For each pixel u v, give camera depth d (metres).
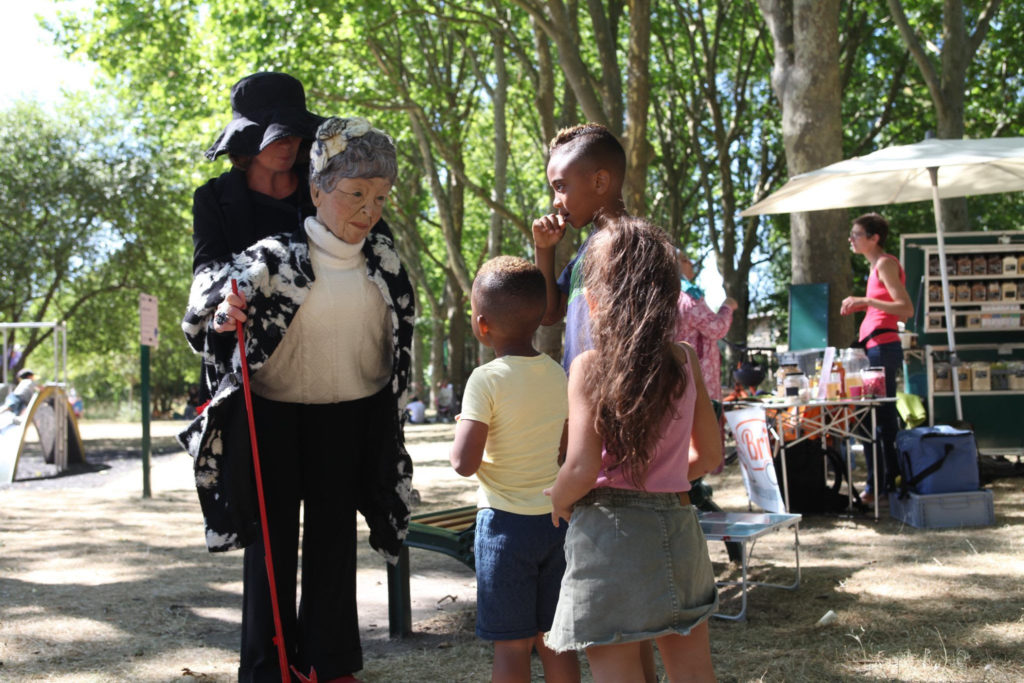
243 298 3.24
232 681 3.84
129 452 18.11
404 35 22.36
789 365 8.06
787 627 4.36
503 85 19.88
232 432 3.35
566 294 3.34
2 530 7.84
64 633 4.56
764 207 8.13
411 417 30.75
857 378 6.96
